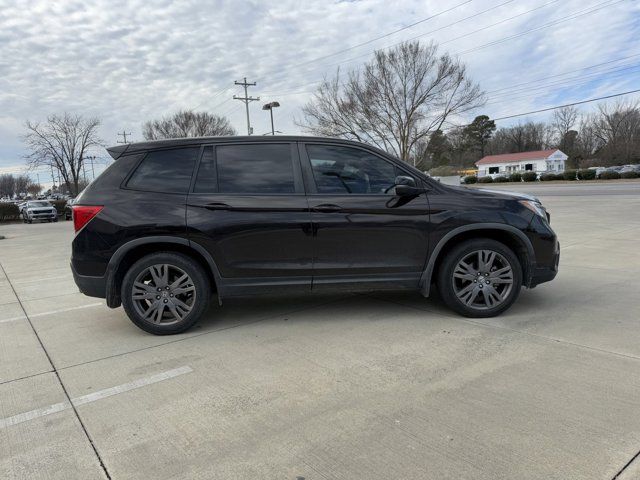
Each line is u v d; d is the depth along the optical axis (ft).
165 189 13.94
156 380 11.19
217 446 8.41
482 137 311.47
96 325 15.80
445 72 96.43
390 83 97.91
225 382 10.94
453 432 8.52
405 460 7.78
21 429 9.21
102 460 8.12
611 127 245.45
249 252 13.92
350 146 14.61
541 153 253.65
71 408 9.98
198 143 14.33
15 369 12.19
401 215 14.23
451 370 11.07
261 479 7.46
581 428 8.46
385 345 12.78
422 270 14.52
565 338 12.75
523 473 7.32
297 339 13.51
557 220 40.98
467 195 14.71
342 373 11.16
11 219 116.67
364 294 18.10
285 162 14.32
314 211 13.96
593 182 136.67
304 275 14.20
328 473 7.54
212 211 13.74
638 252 24.54
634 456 7.62
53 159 146.00
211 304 17.51
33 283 24.25
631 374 10.47
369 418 9.12
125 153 14.28
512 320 14.43
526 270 14.84
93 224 13.62
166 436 8.79
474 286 14.61
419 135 102.68
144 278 14.12
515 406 9.32
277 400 9.99
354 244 14.20
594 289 17.61
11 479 7.67
